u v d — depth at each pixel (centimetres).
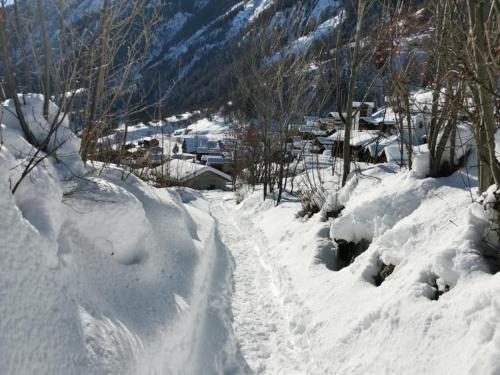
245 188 2211
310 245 784
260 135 1764
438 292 406
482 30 380
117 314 352
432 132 650
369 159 1461
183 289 506
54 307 286
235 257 1003
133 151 880
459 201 515
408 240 513
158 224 584
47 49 441
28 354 246
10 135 386
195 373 435
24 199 332
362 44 962
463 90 448
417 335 372
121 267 425
